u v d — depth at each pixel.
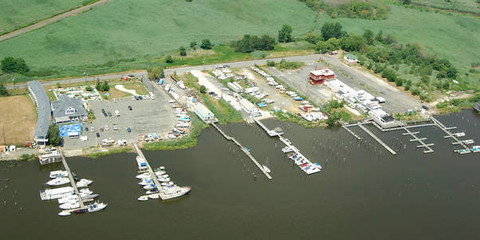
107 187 171.88
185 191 170.75
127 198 166.75
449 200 178.62
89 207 159.50
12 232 148.12
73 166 183.00
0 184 171.00
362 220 164.00
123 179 176.88
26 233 148.00
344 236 155.50
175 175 182.00
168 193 169.12
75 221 154.62
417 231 160.38
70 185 172.75
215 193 173.00
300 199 172.75
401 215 168.25
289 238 152.88
